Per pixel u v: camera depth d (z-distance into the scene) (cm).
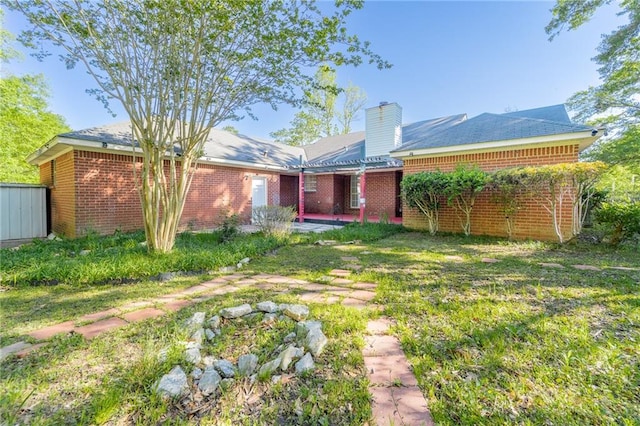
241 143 1383
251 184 1235
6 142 1385
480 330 252
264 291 372
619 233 638
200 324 265
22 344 236
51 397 172
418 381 188
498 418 154
